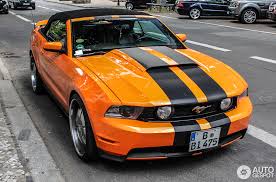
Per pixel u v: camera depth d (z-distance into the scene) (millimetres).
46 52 5848
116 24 5406
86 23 5328
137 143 3713
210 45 12742
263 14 19641
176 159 4367
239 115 4094
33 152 4504
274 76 8430
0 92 6938
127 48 5035
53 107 6219
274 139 4980
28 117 5676
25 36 14781
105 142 3844
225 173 4086
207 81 4152
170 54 4742
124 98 3779
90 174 4062
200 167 4203
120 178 3982
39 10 29859
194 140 3826
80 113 4309
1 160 4266
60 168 4180
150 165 4234
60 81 5047
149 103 3730
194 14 22219
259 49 11922
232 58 10531
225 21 20984
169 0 29594
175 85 3982
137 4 30172
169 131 3713
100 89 3938
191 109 3857
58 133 5141
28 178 3916
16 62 9797
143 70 4230
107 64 4496
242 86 4320
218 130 3928
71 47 5023
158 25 5707
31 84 7637
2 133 5023
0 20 21484
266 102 6578
